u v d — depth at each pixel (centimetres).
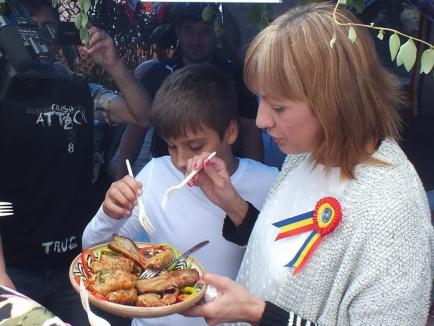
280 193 126
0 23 166
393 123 111
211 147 152
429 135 264
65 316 202
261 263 121
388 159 106
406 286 98
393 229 99
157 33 272
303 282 109
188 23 239
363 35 106
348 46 102
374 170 105
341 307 104
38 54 171
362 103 104
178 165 155
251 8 173
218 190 141
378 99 107
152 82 254
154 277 124
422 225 101
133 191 135
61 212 192
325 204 107
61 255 196
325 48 100
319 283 108
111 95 217
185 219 157
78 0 174
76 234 199
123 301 115
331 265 107
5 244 189
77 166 196
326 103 102
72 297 202
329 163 111
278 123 109
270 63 102
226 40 232
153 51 278
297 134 108
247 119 230
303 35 101
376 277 99
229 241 149
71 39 198
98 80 231
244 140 232
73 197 195
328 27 101
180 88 149
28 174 186
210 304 113
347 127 105
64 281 200
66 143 191
